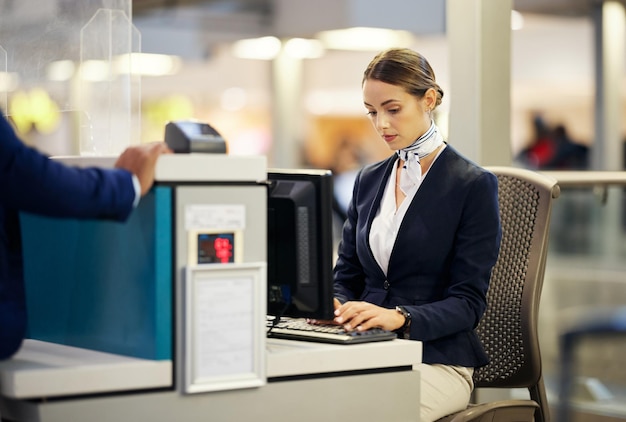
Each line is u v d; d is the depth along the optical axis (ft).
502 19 13.91
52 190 6.80
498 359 10.99
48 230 8.56
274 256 8.96
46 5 10.12
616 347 17.71
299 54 38.50
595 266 17.76
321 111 45.62
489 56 13.80
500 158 13.96
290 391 7.79
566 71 38.63
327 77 45.21
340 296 11.00
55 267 8.48
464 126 13.96
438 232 10.28
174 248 7.30
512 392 15.55
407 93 10.26
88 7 9.78
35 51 10.30
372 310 9.44
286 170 8.97
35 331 8.78
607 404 17.56
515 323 10.93
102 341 7.89
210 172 7.45
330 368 8.02
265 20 30.53
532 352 10.83
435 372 10.17
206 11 29.30
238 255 7.55
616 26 24.16
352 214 11.34
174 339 7.32
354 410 8.14
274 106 39.01
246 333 7.53
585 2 24.90
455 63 14.03
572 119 38.83
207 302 7.36
